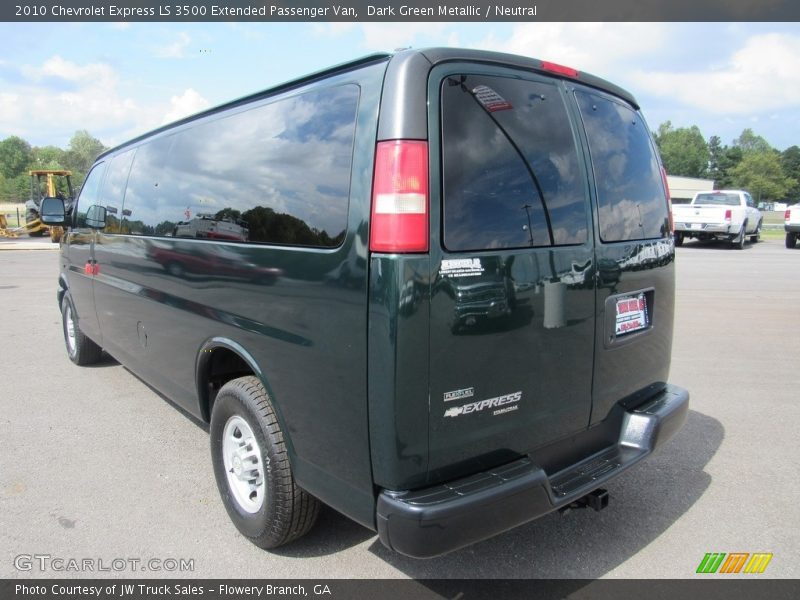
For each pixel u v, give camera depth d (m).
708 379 5.53
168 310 3.52
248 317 2.71
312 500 2.68
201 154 3.23
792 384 5.38
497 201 2.26
